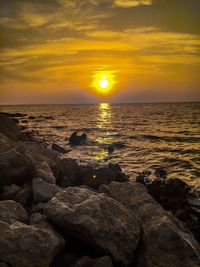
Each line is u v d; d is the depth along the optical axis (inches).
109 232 257.9
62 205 281.4
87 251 262.2
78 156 1074.1
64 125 2765.7
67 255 250.2
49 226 267.7
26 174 398.3
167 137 1760.6
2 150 422.3
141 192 382.9
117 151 1216.8
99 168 586.9
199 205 560.1
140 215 318.7
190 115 4761.3
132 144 1428.4
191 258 255.1
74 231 259.9
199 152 1198.3
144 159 1044.5
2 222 244.8
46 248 231.1
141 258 256.4
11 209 287.1
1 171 374.0
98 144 1407.5
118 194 383.9
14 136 744.3
